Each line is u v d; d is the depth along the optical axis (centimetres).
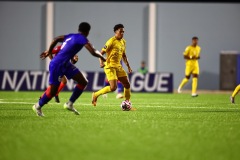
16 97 5125
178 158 1558
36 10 8575
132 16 8600
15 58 8631
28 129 2234
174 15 8519
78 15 8631
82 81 2833
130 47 8612
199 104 4275
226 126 2427
